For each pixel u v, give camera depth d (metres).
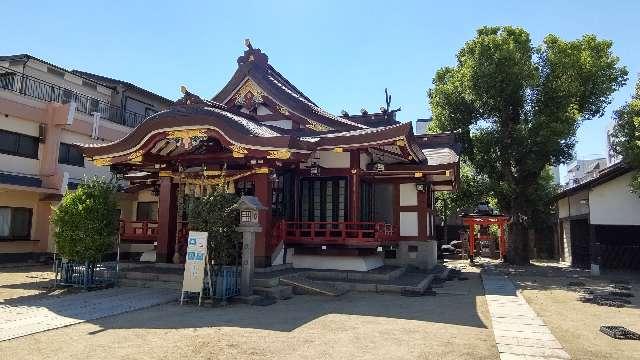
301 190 16.77
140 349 6.72
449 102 26.47
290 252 15.49
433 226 21.77
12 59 23.38
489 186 26.41
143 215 24.91
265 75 18.64
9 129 20.98
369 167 17.42
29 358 6.24
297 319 9.02
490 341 7.46
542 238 33.75
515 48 24.22
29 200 22.19
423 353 6.65
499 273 20.75
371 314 9.67
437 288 14.34
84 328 8.08
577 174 60.75
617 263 22.52
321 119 17.58
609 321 9.48
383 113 26.05
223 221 11.11
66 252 12.53
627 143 19.84
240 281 11.40
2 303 10.55
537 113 24.94
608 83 25.56
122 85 29.36
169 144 14.82
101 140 25.41
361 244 14.46
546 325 8.90
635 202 21.38
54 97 25.08
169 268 14.88
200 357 6.34
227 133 13.16
